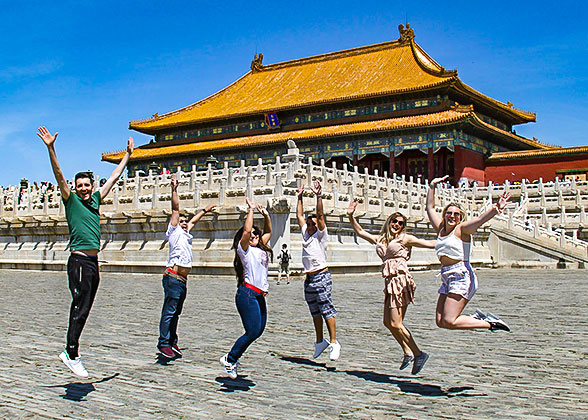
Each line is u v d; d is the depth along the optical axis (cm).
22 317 1886
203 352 1312
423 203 5003
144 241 4025
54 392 991
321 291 1212
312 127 10031
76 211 1016
